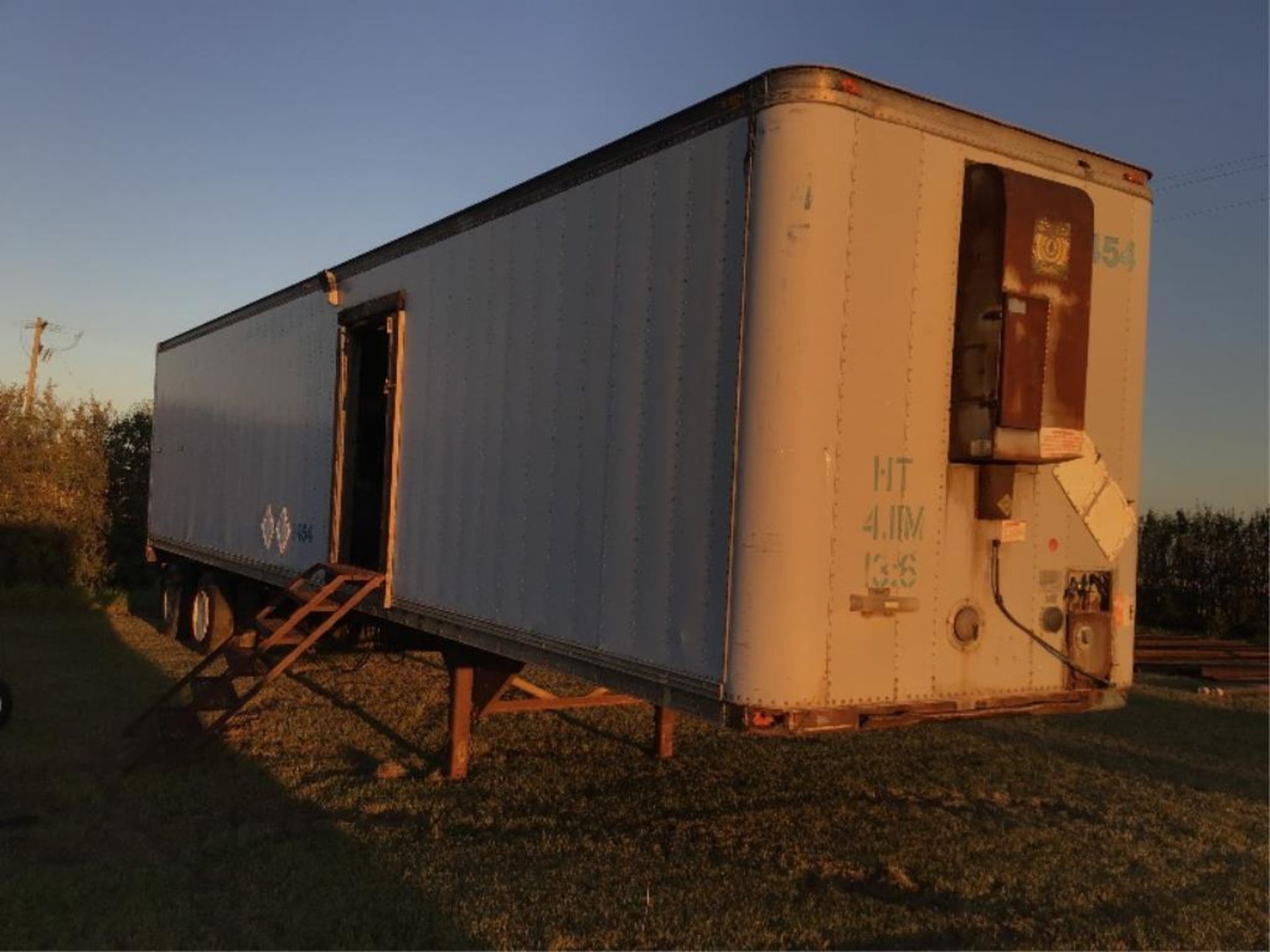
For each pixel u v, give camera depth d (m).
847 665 4.28
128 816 5.88
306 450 8.77
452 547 6.39
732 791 6.80
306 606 7.20
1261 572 16.56
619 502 4.92
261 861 5.18
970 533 4.66
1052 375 4.59
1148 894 5.20
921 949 4.47
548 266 5.60
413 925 4.48
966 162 4.67
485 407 6.12
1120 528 5.21
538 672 11.07
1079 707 5.04
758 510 4.16
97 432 17.56
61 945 4.14
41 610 15.76
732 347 4.31
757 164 4.25
